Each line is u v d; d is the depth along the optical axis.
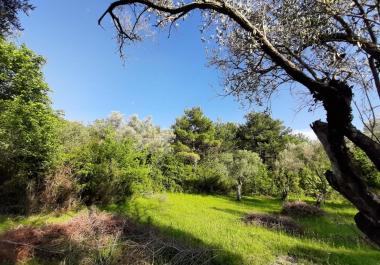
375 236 3.99
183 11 5.12
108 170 17.41
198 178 33.34
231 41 5.81
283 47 5.17
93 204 16.64
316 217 18.56
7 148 13.06
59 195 14.98
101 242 8.72
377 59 4.20
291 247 10.89
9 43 15.09
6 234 9.42
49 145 14.52
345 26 4.47
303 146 28.16
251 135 57.84
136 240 9.37
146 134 40.34
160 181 28.69
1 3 11.12
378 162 3.92
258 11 5.14
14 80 14.80
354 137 4.08
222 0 4.81
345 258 9.96
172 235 10.88
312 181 28.50
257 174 34.12
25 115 13.37
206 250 8.72
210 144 52.28
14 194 14.36
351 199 4.11
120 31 6.21
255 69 6.00
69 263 7.66
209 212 17.86
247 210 20.67
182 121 52.38
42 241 8.88
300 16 4.57
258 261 9.14
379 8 3.92
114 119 39.88
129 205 18.12
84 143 18.59
